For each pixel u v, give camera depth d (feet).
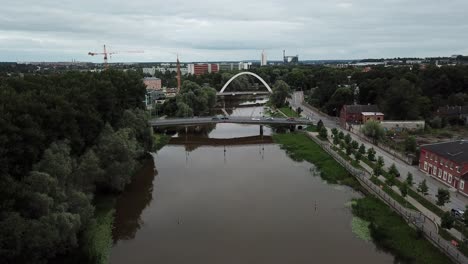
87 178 191.21
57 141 185.16
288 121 412.36
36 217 141.69
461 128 392.27
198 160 313.53
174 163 304.50
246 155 328.70
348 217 195.72
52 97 197.36
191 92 506.89
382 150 309.42
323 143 342.44
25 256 132.98
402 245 161.07
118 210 209.77
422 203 196.95
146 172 278.87
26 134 159.22
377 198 211.61
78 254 160.66
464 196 206.08
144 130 298.56
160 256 161.58
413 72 580.71
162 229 186.50
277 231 181.37
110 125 255.70
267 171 278.87
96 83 266.57
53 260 154.92
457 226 167.32
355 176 249.14
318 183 250.16
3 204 130.82
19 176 157.79
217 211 205.87
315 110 550.77
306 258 157.07
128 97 317.63
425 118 414.82
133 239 176.86
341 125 426.92
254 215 200.03
